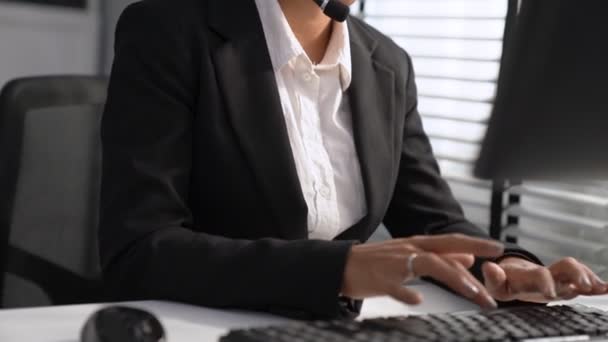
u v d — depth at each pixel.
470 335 0.96
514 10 1.08
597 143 1.01
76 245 1.71
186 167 1.36
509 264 1.31
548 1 0.99
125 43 1.43
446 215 1.61
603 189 1.93
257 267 1.14
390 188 1.53
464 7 2.34
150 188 1.29
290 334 0.92
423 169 1.66
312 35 1.53
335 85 1.52
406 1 2.48
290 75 1.49
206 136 1.38
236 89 1.39
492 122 1.02
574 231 2.02
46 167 1.68
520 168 1.02
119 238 1.26
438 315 1.05
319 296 1.10
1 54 3.26
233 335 0.93
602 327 1.05
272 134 1.38
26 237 1.64
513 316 1.07
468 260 1.07
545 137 1.01
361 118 1.51
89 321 0.92
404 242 1.10
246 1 1.48
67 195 1.70
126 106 1.37
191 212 1.41
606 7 0.98
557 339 1.01
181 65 1.39
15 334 0.99
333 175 1.49
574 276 1.21
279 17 1.47
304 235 1.40
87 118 1.74
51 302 1.67
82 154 1.73
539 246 2.05
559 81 0.99
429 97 2.37
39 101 1.68
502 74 1.01
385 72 1.59
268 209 1.38
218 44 1.42
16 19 3.27
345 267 1.10
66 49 3.40
